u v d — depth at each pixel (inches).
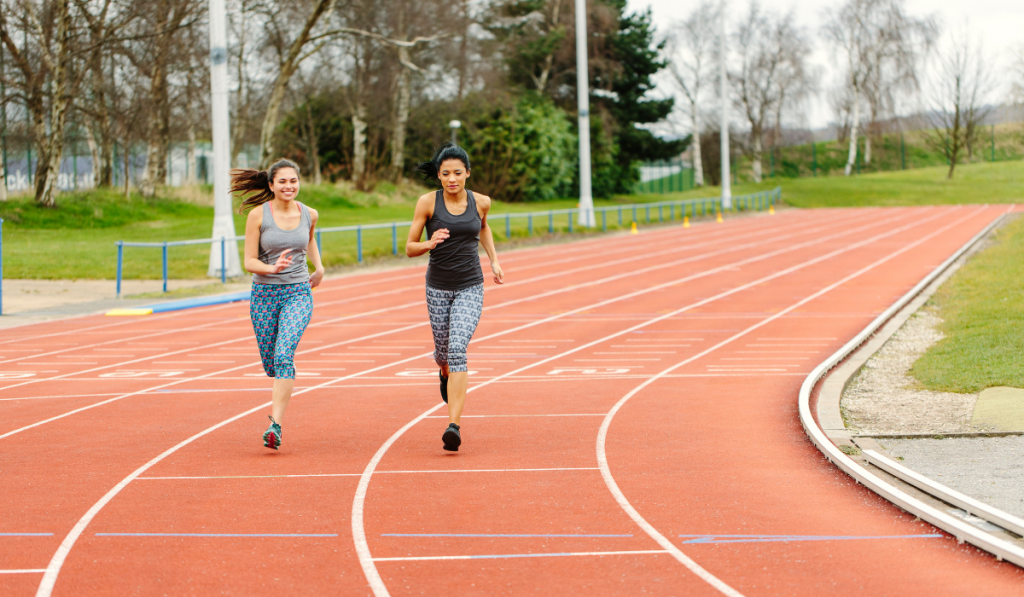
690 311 642.2
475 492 221.5
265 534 190.4
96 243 1108.5
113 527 195.6
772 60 2898.6
